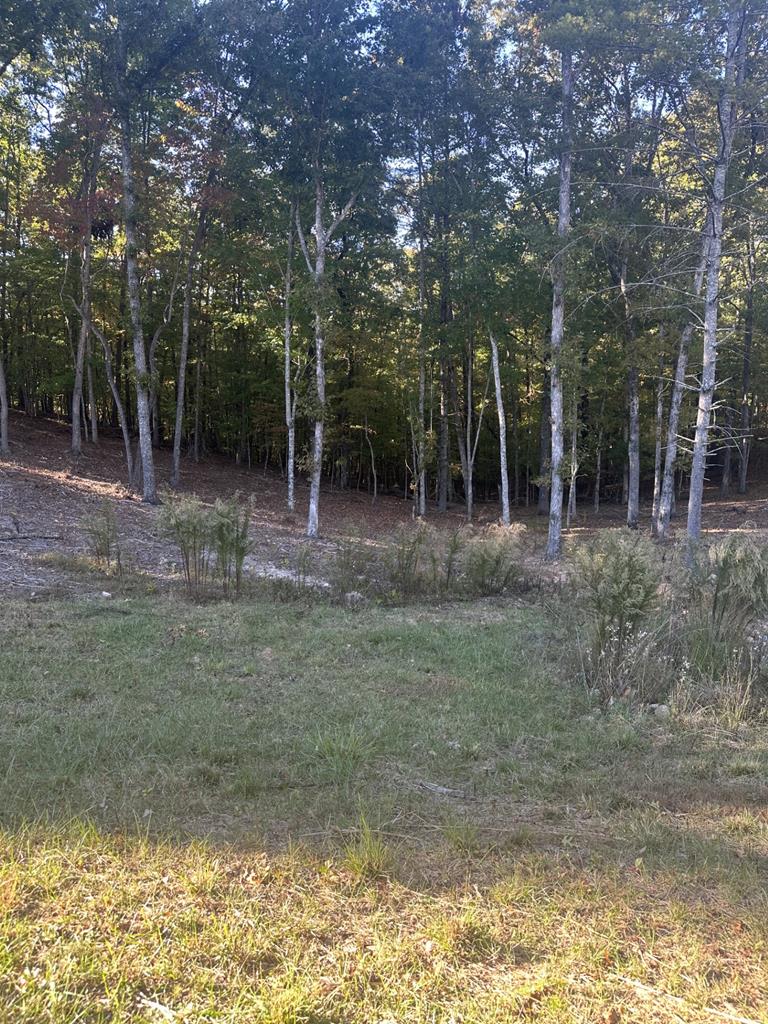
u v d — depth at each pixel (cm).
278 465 3403
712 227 1262
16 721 459
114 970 219
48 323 2647
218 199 1925
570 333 2014
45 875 268
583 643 687
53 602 845
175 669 610
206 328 2764
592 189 1847
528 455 3409
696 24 1262
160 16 1673
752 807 393
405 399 2714
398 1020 209
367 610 957
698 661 639
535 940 252
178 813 341
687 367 2106
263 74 1752
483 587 1122
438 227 2342
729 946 256
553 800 394
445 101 2028
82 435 2691
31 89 1889
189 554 1054
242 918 253
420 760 440
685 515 2675
